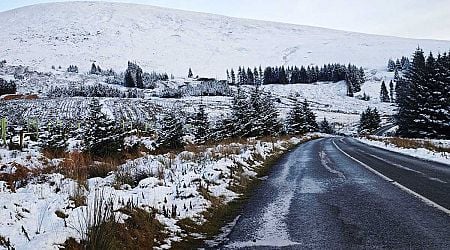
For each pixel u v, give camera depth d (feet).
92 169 40.27
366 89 649.61
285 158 69.41
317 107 466.70
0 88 324.60
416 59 150.41
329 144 122.42
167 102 311.88
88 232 16.80
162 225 21.13
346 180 39.11
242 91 113.60
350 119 382.22
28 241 15.96
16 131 70.33
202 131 86.99
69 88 364.58
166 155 56.44
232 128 101.86
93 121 55.01
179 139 68.90
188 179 32.32
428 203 26.45
